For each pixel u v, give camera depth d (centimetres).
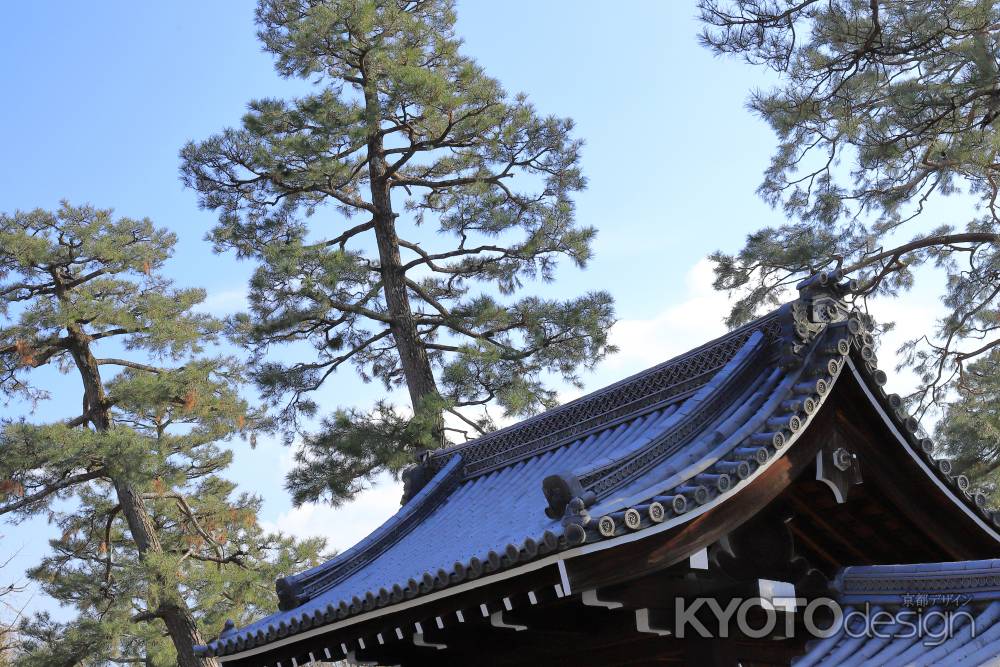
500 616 712
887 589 693
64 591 2527
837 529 782
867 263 1948
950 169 1836
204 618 2533
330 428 2109
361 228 2328
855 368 711
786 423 680
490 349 2125
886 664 637
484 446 1153
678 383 919
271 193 2272
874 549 796
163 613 2511
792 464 693
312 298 2114
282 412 2261
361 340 2288
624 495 643
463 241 2291
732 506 665
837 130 1866
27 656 2455
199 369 2572
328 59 2272
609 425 988
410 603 751
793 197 2028
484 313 2166
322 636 869
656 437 712
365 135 2178
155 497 2747
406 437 2081
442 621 744
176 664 2480
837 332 712
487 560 662
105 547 2730
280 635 891
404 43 2261
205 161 2189
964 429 1953
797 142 1934
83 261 2675
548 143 2253
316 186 2241
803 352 726
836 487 708
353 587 974
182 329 2641
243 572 2555
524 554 627
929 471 728
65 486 2528
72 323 2534
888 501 750
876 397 713
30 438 2294
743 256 1948
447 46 2305
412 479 1194
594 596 645
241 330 2228
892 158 1809
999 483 1909
